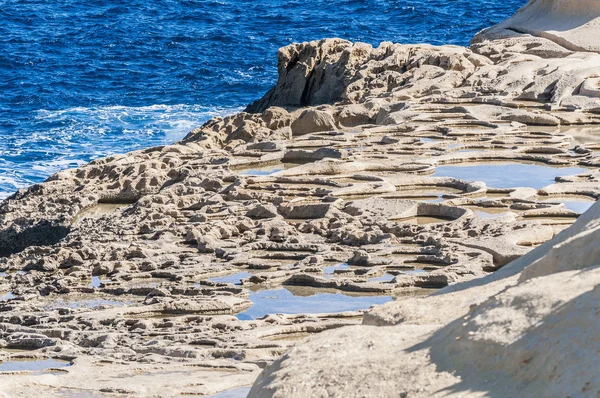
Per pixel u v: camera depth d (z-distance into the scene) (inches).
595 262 1012.5
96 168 3462.1
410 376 874.8
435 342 922.7
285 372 948.6
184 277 2111.2
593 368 770.2
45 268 2282.2
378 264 2137.1
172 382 1310.3
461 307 1100.5
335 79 4943.4
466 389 830.5
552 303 866.8
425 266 2113.7
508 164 3169.3
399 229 2379.4
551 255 1061.8
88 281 2159.2
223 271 2151.8
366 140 3540.8
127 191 3166.8
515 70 4343.0
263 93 7445.9
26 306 1957.4
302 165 3083.2
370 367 910.4
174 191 2925.7
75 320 1844.2
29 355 1596.9
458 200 2625.5
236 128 4133.9
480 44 4879.4
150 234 2508.6
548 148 3297.2
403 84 4505.4
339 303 1905.8
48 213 3041.3
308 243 2309.3
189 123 6323.8
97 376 1384.1
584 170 3034.0
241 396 1262.3
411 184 2876.5
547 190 2694.4
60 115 6560.0
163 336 1685.5
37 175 5029.5
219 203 2768.2
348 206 2623.0
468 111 3853.3
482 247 2169.0
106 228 2628.0
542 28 4933.6
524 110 3833.7
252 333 1662.2
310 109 4119.1
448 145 3380.9
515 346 836.0
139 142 5807.1
